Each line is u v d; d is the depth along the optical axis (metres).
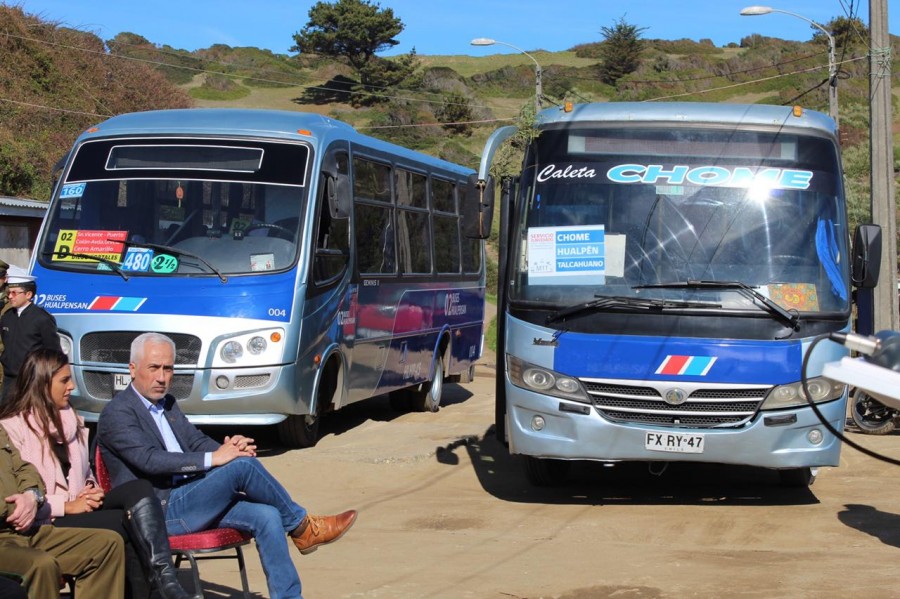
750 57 97.38
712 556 7.88
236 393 11.62
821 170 9.51
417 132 81.69
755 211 9.35
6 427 5.71
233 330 11.62
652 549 8.16
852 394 14.79
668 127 9.66
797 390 8.94
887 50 17.58
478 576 7.25
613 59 99.06
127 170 12.53
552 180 9.68
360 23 96.69
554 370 9.26
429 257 16.73
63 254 12.32
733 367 8.95
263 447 12.96
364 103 91.31
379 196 14.69
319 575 7.34
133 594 5.70
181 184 12.36
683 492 10.56
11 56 42.34
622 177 9.55
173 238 12.21
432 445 12.77
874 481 11.13
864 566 7.47
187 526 5.96
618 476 11.48
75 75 44.66
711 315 9.02
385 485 11.03
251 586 7.21
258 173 12.38
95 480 6.20
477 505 9.98
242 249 12.09
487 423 15.73
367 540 8.56
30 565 5.14
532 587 6.92
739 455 8.98
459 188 18.55
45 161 35.19
